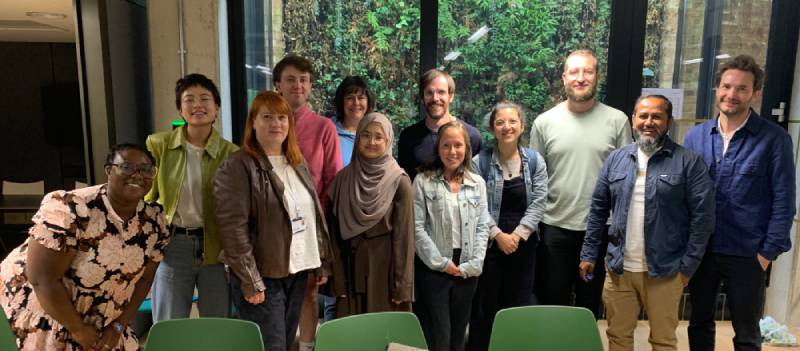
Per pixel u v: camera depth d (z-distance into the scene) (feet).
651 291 6.93
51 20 14.29
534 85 10.41
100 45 8.03
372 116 6.54
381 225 6.36
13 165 19.44
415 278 7.10
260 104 5.95
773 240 6.86
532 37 10.23
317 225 6.37
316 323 8.45
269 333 5.96
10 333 4.58
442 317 6.93
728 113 6.92
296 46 10.20
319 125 7.59
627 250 6.99
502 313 5.16
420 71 10.14
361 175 6.46
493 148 7.83
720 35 10.18
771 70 10.17
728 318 10.69
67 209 4.52
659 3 10.03
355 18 10.11
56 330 4.82
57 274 4.56
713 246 7.25
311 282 8.18
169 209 6.40
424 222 7.00
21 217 13.38
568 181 7.97
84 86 8.13
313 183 6.47
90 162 8.29
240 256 5.68
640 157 6.97
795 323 9.89
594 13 10.13
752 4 10.07
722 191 7.13
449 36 10.13
